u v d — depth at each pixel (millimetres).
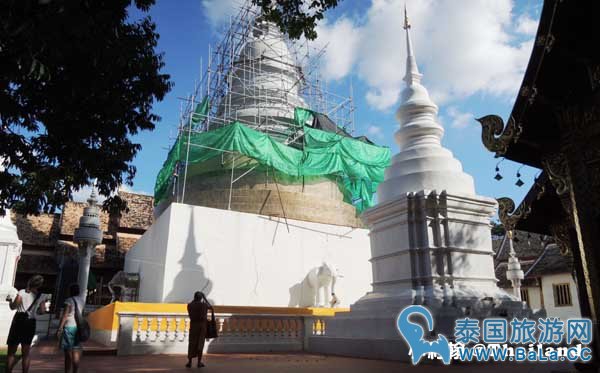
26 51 5910
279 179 23234
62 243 29938
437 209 10742
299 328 13398
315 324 13047
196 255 19188
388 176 12203
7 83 6848
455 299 9750
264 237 21000
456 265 10477
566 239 7367
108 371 8375
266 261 20703
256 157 21547
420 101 12625
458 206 10867
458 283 10352
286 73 27969
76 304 7512
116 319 14164
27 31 5734
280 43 28547
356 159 24219
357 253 23250
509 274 21094
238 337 12609
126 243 32312
